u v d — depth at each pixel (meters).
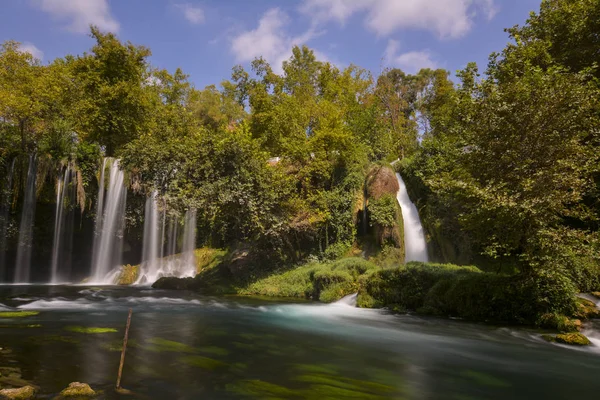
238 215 20.50
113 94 28.69
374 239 22.09
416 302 14.34
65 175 26.08
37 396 4.81
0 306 13.35
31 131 25.53
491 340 9.77
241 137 20.08
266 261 23.34
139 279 26.17
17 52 24.67
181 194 18.64
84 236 28.97
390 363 7.55
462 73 13.73
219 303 16.17
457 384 6.45
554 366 7.64
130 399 4.90
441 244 20.59
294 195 22.11
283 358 7.52
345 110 30.28
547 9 19.27
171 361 6.83
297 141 24.84
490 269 17.77
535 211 9.77
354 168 23.97
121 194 27.98
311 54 40.84
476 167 11.87
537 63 17.44
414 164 24.03
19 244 25.75
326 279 17.77
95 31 29.86
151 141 20.83
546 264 10.38
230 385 5.71
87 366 6.23
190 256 28.28
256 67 36.41
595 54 17.55
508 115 11.39
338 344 9.01
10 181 24.86
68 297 17.03
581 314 10.93
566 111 11.07
